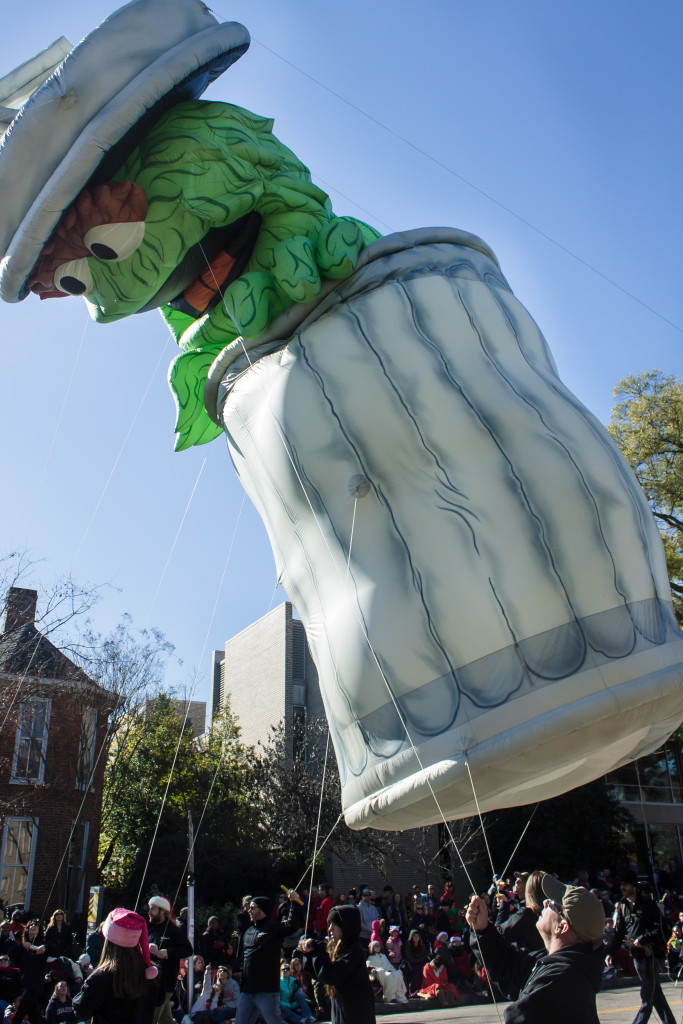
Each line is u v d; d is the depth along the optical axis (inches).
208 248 360.8
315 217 362.0
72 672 866.1
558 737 279.3
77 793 837.8
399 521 318.0
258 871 865.5
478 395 327.0
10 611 799.1
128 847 936.3
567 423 329.1
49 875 801.6
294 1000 446.6
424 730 293.6
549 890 161.2
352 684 313.3
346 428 330.0
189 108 348.5
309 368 342.6
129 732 971.9
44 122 303.6
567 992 129.6
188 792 920.9
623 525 313.1
